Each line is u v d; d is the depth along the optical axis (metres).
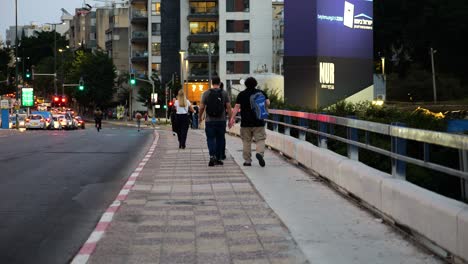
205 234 7.55
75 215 8.95
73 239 7.48
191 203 9.72
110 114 111.88
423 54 95.62
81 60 105.69
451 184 8.85
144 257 6.52
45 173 13.95
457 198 8.62
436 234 6.20
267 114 14.05
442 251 6.20
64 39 157.00
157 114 96.12
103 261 6.38
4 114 58.59
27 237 7.58
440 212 6.10
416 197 6.77
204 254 6.62
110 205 9.69
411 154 9.23
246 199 10.05
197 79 87.00
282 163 14.99
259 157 14.19
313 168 12.58
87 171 14.40
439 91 87.44
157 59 95.25
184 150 19.88
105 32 123.56
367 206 8.95
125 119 100.50
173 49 92.00
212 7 88.12
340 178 10.34
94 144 24.20
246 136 14.38
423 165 6.93
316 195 10.30
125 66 114.88
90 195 10.77
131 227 8.00
